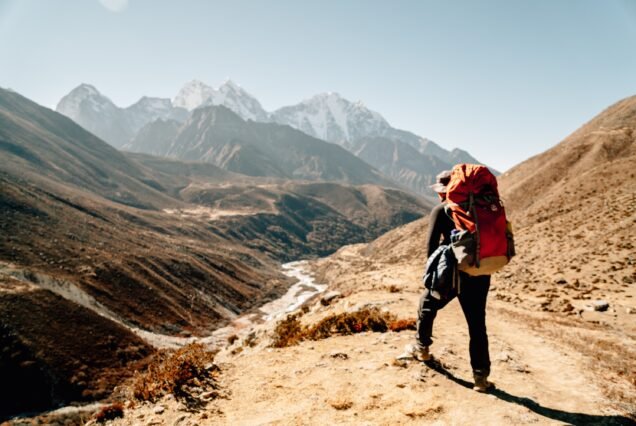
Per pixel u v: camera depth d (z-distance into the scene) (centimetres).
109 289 11888
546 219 6056
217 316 13700
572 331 1183
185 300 13738
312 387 525
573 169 9631
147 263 14975
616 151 9381
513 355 691
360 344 724
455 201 430
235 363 670
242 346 1187
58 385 6900
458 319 1070
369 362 600
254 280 19300
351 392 496
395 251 14862
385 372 548
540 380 552
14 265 10462
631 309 1836
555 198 6925
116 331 9175
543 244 4353
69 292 10500
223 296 15662
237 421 446
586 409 437
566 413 425
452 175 453
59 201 19350
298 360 654
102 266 12812
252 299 16538
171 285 14150
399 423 409
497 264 407
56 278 10769
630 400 475
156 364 604
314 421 428
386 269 8194
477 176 427
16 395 6412
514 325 1155
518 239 5181
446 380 509
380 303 1305
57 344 7738
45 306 8588
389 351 648
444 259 439
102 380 7506
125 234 18675
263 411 467
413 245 13612
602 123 12538
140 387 550
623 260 2938
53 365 7188
